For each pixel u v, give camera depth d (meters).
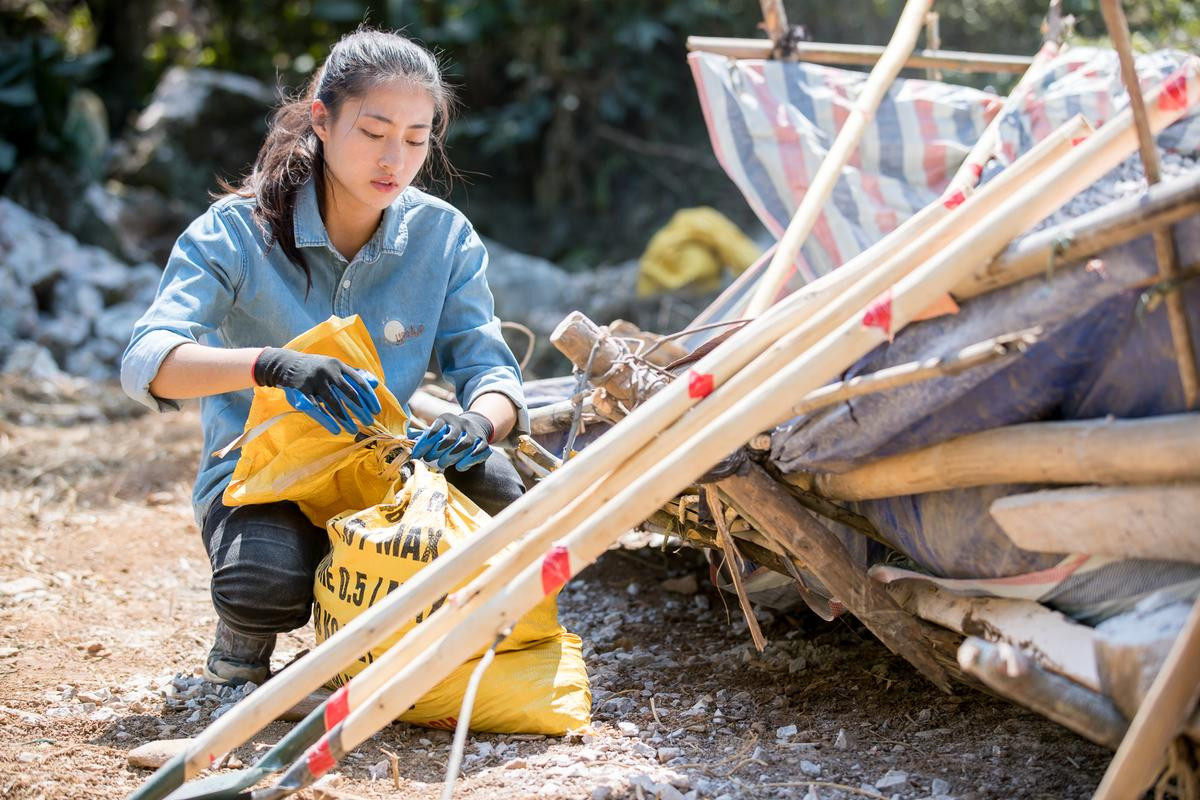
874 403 3.41
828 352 3.09
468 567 3.32
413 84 4.21
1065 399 3.21
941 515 3.49
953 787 3.49
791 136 5.51
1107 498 2.91
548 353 13.73
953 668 3.79
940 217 3.69
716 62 5.67
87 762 3.83
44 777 3.67
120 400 10.88
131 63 18.62
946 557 3.54
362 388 3.97
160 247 15.83
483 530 3.33
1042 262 2.97
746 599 3.99
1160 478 2.81
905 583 3.89
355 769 3.76
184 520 7.11
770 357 3.26
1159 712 2.73
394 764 3.59
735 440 3.11
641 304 13.86
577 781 3.55
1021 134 4.80
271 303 4.43
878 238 5.30
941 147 5.35
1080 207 3.92
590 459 3.33
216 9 19.30
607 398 4.01
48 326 12.95
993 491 3.32
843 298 3.26
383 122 4.19
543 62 17.61
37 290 13.38
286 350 3.97
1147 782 2.78
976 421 3.26
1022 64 5.74
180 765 3.25
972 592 3.55
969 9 13.34
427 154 4.68
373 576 3.96
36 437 9.26
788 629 5.07
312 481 4.20
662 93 17.84
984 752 3.71
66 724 4.18
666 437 3.33
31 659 4.90
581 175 18.03
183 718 4.25
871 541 4.04
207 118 16.97
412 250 4.64
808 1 15.63
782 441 3.78
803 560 3.78
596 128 17.66
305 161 4.42
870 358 3.49
